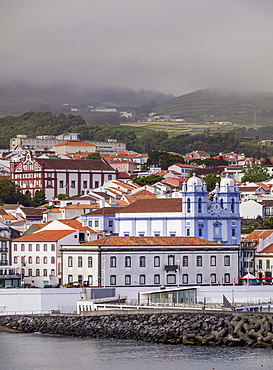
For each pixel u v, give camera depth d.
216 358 182.12
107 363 180.38
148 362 180.00
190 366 176.25
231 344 193.00
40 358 185.12
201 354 185.88
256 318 195.38
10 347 194.62
